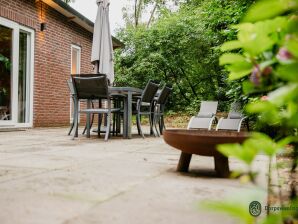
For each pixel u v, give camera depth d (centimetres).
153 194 185
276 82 61
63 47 980
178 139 250
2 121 734
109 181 220
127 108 592
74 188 197
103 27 720
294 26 53
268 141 54
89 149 413
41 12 872
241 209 42
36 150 393
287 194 163
